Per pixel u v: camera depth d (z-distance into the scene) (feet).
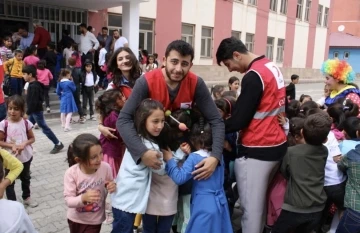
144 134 6.64
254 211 7.79
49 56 28.43
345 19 114.52
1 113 13.07
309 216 7.74
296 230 8.23
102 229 9.89
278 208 8.36
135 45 33.32
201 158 6.98
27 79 16.44
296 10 71.46
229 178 8.84
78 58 29.19
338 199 8.66
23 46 29.35
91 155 6.73
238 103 7.45
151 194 7.31
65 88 21.35
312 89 58.44
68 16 35.40
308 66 78.84
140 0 32.27
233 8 56.24
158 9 44.29
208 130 7.09
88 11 36.60
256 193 7.70
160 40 45.37
